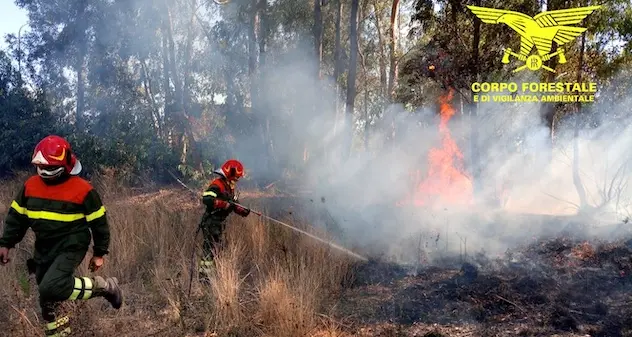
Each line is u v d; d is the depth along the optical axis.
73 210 3.42
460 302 4.35
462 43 10.20
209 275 4.75
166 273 4.86
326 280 4.81
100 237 3.54
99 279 3.57
